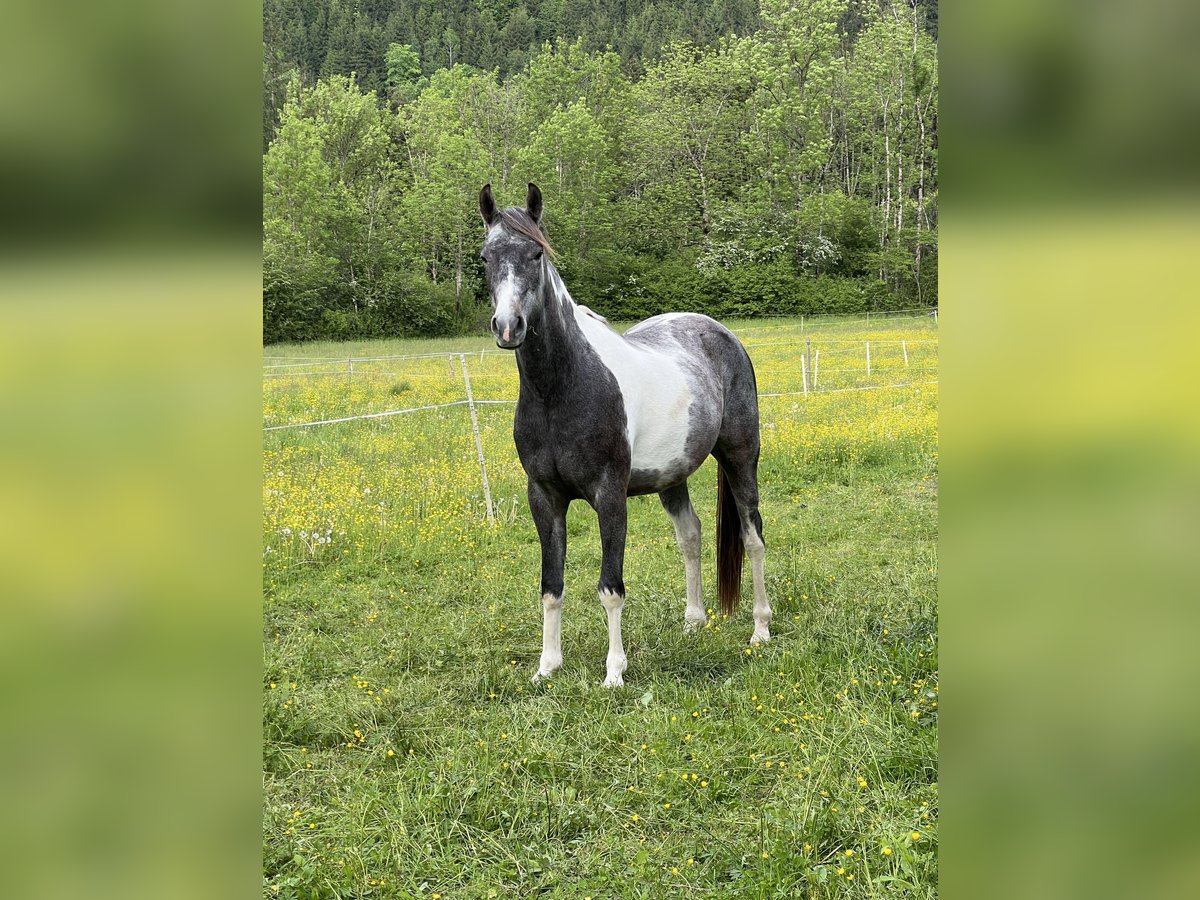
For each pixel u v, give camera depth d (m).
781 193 41.16
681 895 2.35
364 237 37.84
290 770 3.14
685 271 38.69
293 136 35.53
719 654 4.08
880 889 2.16
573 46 44.69
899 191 36.97
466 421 10.20
